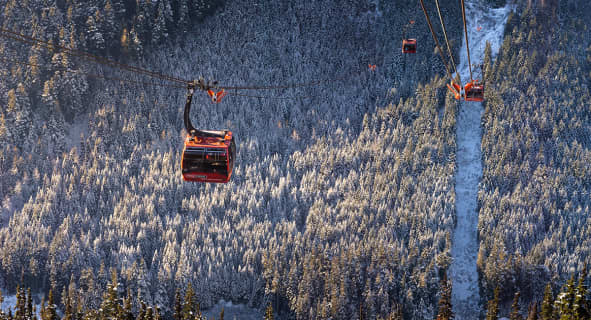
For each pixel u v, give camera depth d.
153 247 116.50
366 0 165.50
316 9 164.62
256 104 145.75
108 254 114.50
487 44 158.25
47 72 144.12
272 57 156.25
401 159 131.62
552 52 159.62
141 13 154.38
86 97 144.75
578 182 129.00
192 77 150.12
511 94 147.12
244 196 124.50
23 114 137.00
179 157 132.62
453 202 124.56
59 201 124.56
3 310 105.44
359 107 146.88
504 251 113.88
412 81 151.12
